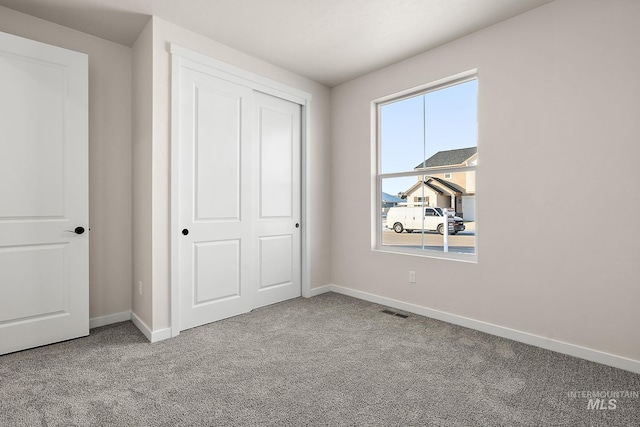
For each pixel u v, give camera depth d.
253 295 3.33
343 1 2.34
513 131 2.54
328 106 4.05
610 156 2.12
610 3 2.11
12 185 2.28
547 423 1.58
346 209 3.89
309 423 1.58
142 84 2.74
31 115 2.35
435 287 3.07
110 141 2.91
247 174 3.21
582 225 2.23
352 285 3.84
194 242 2.81
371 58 3.25
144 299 2.70
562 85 2.30
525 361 2.20
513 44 2.54
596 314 2.18
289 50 3.09
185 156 2.74
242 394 1.81
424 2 2.35
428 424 1.57
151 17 2.53
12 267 2.29
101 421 1.57
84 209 2.59
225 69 2.96
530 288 2.47
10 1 2.32
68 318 2.53
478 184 2.75
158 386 1.88
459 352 2.34
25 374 2.00
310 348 2.41
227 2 2.35
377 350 2.38
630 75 2.04
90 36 2.80
